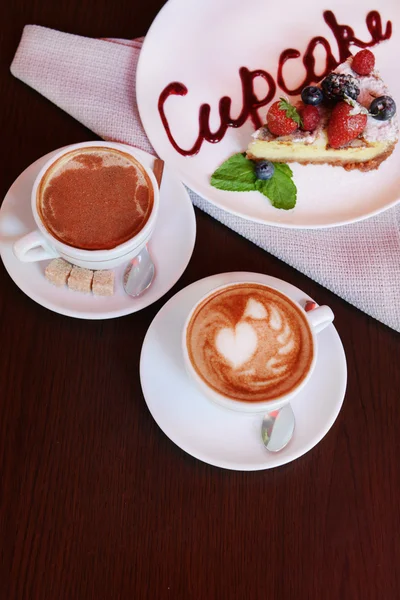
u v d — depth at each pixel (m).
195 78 0.91
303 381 0.68
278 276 0.81
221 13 0.94
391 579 0.70
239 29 0.94
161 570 0.69
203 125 0.89
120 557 0.69
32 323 0.76
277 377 0.68
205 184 0.85
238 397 0.67
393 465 0.73
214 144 0.88
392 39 0.96
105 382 0.75
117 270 0.77
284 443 0.70
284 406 0.71
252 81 0.92
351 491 0.72
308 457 0.73
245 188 0.85
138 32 0.92
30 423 0.73
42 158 0.79
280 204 0.84
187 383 0.72
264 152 0.88
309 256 0.81
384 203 0.85
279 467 0.73
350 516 0.72
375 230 0.83
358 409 0.75
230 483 0.72
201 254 0.81
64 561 0.69
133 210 0.74
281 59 0.94
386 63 0.95
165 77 0.90
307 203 0.85
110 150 0.75
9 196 0.78
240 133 0.89
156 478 0.72
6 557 0.69
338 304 0.80
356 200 0.85
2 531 0.69
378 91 0.90
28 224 0.77
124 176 0.75
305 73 0.94
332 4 0.97
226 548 0.70
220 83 0.92
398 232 0.83
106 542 0.69
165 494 0.71
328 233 0.82
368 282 0.80
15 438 0.72
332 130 0.87
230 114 0.90
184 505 0.71
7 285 0.77
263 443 0.70
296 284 0.80
